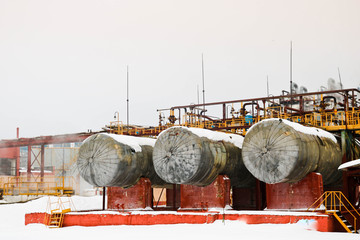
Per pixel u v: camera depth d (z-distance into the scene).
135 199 31.56
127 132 39.75
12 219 38.12
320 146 27.81
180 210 30.11
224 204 29.08
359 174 28.41
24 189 50.22
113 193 32.34
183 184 30.52
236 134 33.44
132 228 26.84
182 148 28.62
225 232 23.78
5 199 46.56
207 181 29.47
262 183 31.88
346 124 30.48
